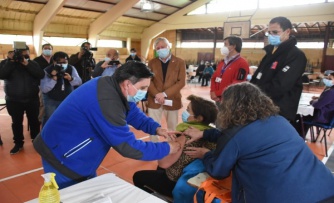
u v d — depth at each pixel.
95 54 13.35
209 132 1.46
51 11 9.19
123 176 2.56
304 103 3.54
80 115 1.14
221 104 1.22
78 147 1.20
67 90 3.10
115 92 1.14
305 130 3.52
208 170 1.24
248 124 1.12
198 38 16.67
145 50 15.11
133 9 12.10
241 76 2.53
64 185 1.25
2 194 2.15
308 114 3.19
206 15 12.55
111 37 13.75
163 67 2.74
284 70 1.84
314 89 10.31
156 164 2.84
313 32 13.52
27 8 9.58
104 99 1.11
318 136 3.98
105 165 2.78
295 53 1.85
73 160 1.22
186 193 1.33
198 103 1.59
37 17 10.06
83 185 1.10
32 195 2.15
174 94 2.73
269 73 1.97
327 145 3.65
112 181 1.14
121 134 1.13
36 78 2.97
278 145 1.07
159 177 1.62
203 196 1.26
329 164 3.03
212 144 1.49
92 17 11.64
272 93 1.88
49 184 0.92
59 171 1.24
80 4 10.29
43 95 3.10
